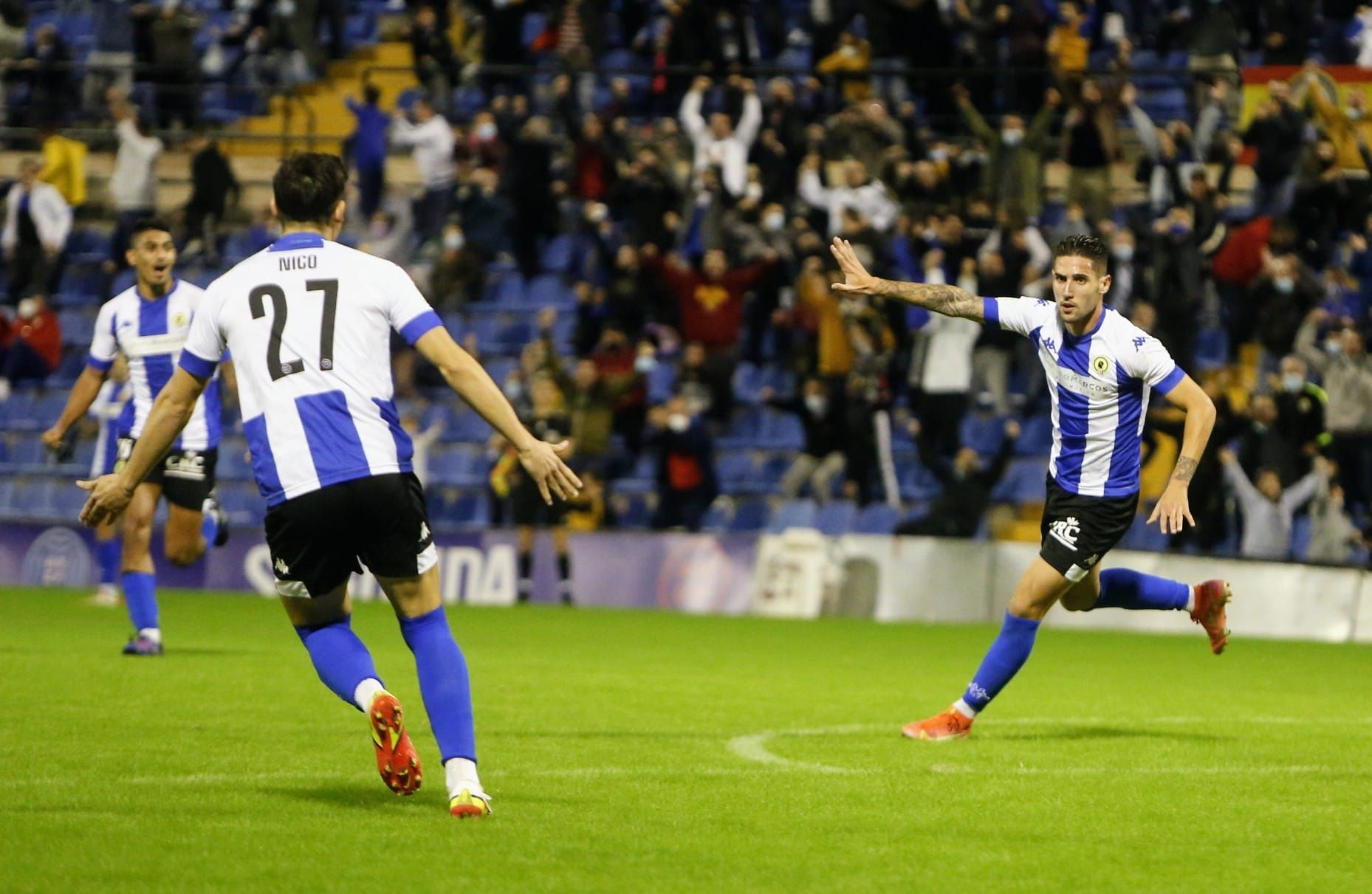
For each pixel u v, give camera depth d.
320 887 15.01
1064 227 67.19
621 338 65.50
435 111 78.38
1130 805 20.47
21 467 74.69
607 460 66.38
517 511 63.59
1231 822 19.41
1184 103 75.62
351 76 85.81
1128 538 60.97
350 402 18.11
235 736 24.95
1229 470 59.53
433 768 22.28
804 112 74.12
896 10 72.56
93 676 32.81
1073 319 25.31
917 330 63.94
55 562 67.06
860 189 67.00
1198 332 67.88
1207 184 64.06
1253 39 75.75
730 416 67.00
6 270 80.75
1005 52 73.06
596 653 42.75
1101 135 66.62
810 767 23.05
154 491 37.03
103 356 36.31
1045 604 26.17
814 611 61.06
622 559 63.47
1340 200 66.38
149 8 82.06
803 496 65.56
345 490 17.97
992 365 64.31
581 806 19.48
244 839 17.11
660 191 69.12
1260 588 57.88
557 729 26.98
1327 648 52.22
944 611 60.19
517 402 64.88
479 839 17.31
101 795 19.62
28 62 81.06
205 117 84.75
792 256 69.19
